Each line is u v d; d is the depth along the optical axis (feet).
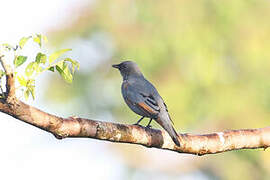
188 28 59.52
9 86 17.02
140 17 60.18
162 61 59.41
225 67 60.95
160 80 59.26
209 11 61.26
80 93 61.36
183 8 60.03
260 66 61.21
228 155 60.95
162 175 61.21
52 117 19.08
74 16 61.41
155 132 22.84
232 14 60.95
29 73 17.07
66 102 61.87
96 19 61.21
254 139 24.50
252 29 61.57
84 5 61.82
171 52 59.41
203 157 61.05
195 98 59.26
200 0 60.70
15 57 16.79
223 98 59.57
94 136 20.66
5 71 16.71
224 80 60.54
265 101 60.85
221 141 24.02
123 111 60.59
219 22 61.05
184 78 59.47
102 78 61.98
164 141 23.11
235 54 61.57
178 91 58.54
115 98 61.31
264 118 59.98
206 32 60.13
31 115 18.40
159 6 59.98
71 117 20.02
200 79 59.11
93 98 61.98
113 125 21.36
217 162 61.26
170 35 59.06
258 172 60.95
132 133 22.03
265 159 59.47
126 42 59.72
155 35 59.57
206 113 59.62
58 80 61.82
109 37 61.05
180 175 61.36
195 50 59.00
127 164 60.85
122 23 60.49
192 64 59.06
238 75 61.52
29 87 17.11
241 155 60.54
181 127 58.95
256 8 62.59
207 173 62.28
